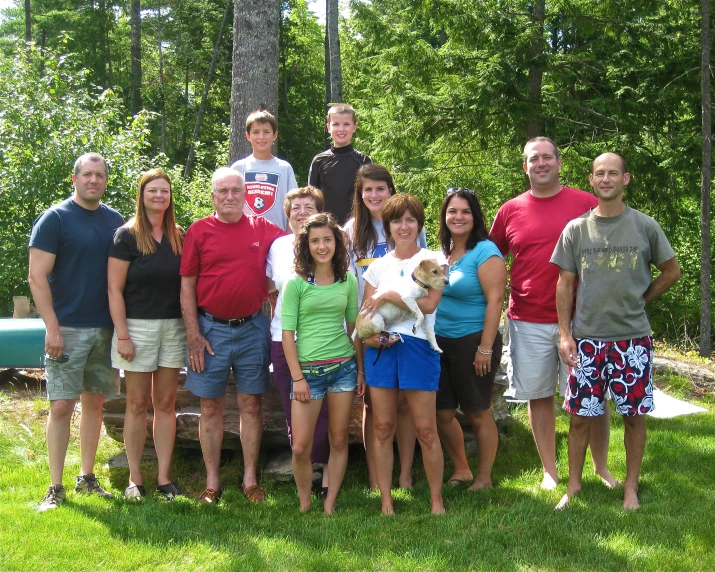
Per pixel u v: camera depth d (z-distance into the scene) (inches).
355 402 204.7
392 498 179.5
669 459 208.5
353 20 525.3
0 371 299.6
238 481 198.4
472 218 177.3
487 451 187.2
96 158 179.5
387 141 528.7
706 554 144.0
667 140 499.2
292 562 144.1
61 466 179.0
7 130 400.5
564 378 184.1
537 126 499.5
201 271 177.3
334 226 167.5
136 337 177.3
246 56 324.2
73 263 176.1
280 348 176.2
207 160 1024.2
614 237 161.9
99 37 1317.7
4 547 149.3
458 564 142.4
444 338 179.3
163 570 141.9
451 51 521.3
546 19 524.4
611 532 154.9
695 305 530.9
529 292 181.9
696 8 500.1
